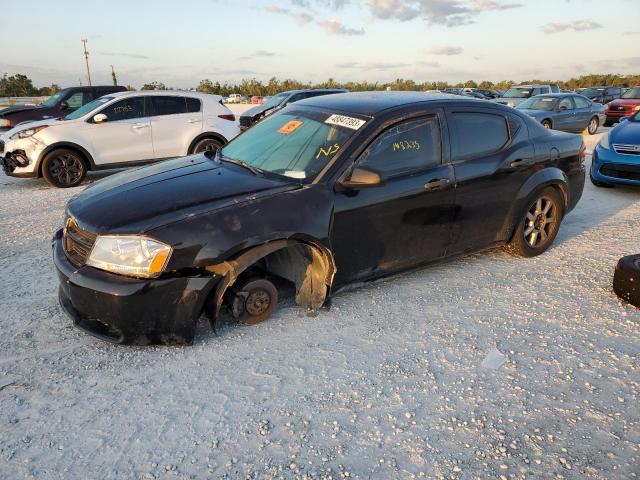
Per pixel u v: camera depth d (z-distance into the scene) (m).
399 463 2.33
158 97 9.47
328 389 2.86
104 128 8.90
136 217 3.10
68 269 3.16
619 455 2.37
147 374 2.98
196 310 3.11
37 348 3.25
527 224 4.79
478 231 4.38
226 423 2.58
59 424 2.57
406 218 3.83
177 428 2.55
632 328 3.52
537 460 2.34
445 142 4.05
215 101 10.10
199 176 3.69
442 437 2.49
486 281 4.32
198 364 3.08
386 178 3.72
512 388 2.87
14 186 9.02
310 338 3.37
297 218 3.31
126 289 2.93
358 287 3.84
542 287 4.20
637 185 7.41
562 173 4.83
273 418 2.62
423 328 3.52
